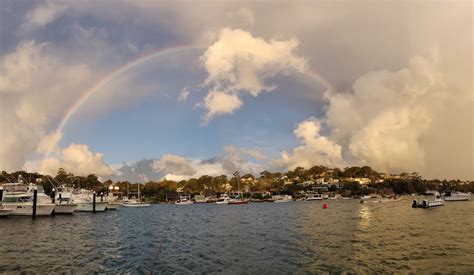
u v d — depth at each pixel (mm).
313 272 33844
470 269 34688
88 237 61594
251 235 61625
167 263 38812
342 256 40750
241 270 35031
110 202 152250
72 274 34344
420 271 34031
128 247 50406
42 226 77125
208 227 79438
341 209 150625
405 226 73938
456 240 52781
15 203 93188
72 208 107312
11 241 55750
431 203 151875
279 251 44250
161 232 70125
